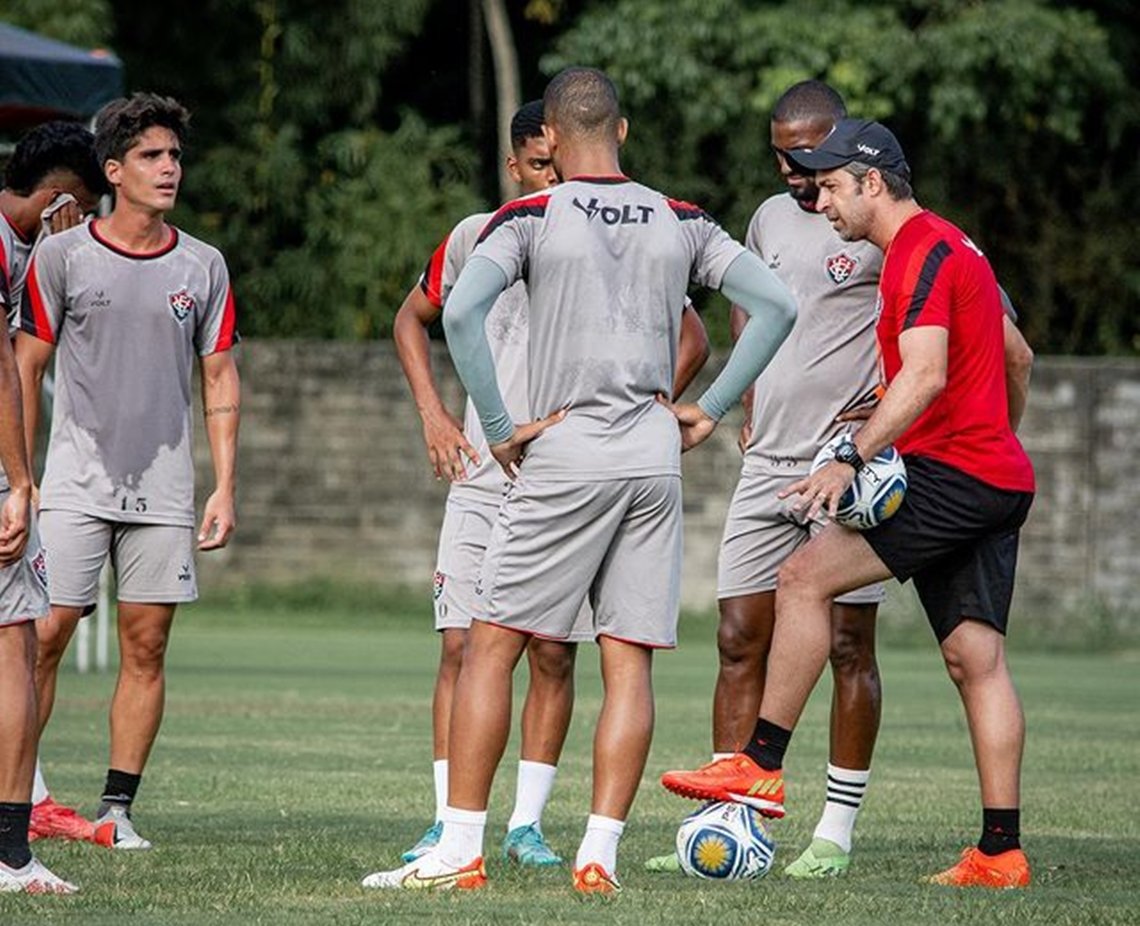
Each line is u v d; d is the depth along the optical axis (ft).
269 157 374.22
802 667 81.46
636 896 74.59
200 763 125.80
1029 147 390.63
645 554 76.07
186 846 88.22
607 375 75.10
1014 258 396.78
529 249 75.20
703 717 167.63
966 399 82.17
